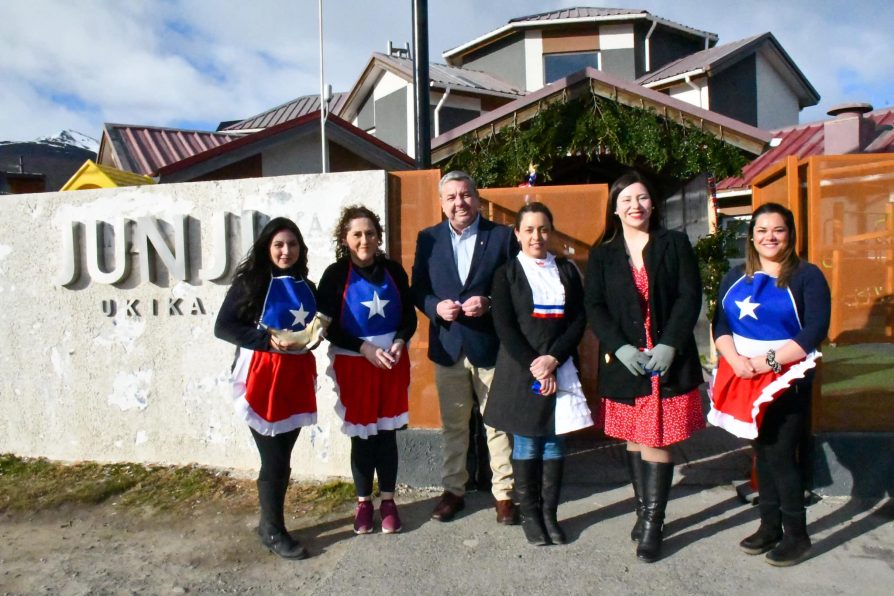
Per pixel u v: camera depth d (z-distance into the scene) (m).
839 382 4.23
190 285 4.81
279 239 3.59
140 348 4.91
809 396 3.42
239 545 3.85
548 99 7.91
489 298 3.86
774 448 3.37
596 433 5.55
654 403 3.37
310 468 4.73
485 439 4.47
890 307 4.19
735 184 11.52
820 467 4.21
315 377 3.84
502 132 8.06
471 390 4.08
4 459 5.08
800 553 3.36
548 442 3.70
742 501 4.19
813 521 3.90
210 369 4.81
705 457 5.04
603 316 3.50
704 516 4.01
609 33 19.69
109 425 4.98
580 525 3.93
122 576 3.55
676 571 3.37
